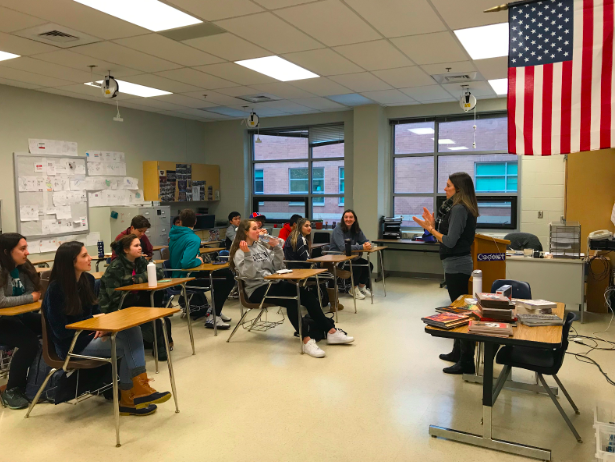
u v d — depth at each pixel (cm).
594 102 250
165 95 702
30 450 260
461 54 501
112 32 418
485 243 473
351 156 861
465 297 331
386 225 801
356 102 779
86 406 316
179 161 916
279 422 289
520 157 743
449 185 364
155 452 256
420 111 801
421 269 820
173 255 486
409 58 515
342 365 388
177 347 440
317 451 255
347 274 573
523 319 261
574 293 521
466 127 793
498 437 267
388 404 313
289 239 551
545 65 257
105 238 757
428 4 367
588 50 250
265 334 481
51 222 675
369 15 389
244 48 472
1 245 321
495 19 400
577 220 606
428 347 434
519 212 752
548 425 281
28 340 317
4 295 319
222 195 980
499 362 275
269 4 362
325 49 480
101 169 752
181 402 320
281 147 944
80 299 288
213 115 890
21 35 423
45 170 666
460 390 335
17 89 631
